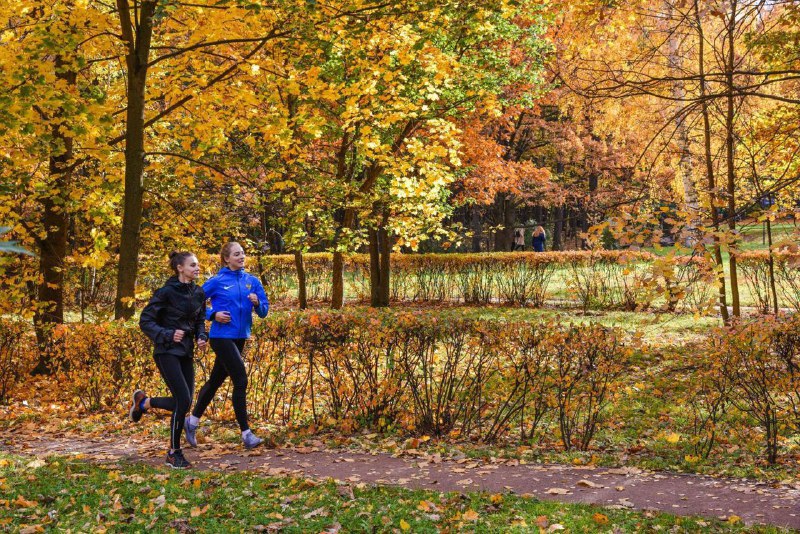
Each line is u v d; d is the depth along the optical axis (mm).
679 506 4816
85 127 8547
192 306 6148
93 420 7953
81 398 8492
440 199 18547
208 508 4637
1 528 4223
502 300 20250
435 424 7371
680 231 5031
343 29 8969
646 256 5121
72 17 8406
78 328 8414
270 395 8070
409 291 22000
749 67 9180
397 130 16781
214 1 8961
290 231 12352
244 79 10539
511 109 21125
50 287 10992
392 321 7473
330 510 4676
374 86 9961
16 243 1586
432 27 9227
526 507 4727
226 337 6547
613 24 9094
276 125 9625
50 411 8484
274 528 4320
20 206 10453
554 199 36312
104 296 15703
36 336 10570
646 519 4465
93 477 5395
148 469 5742
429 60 11305
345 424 7309
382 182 15961
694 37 12234
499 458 6363
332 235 13227
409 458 6348
